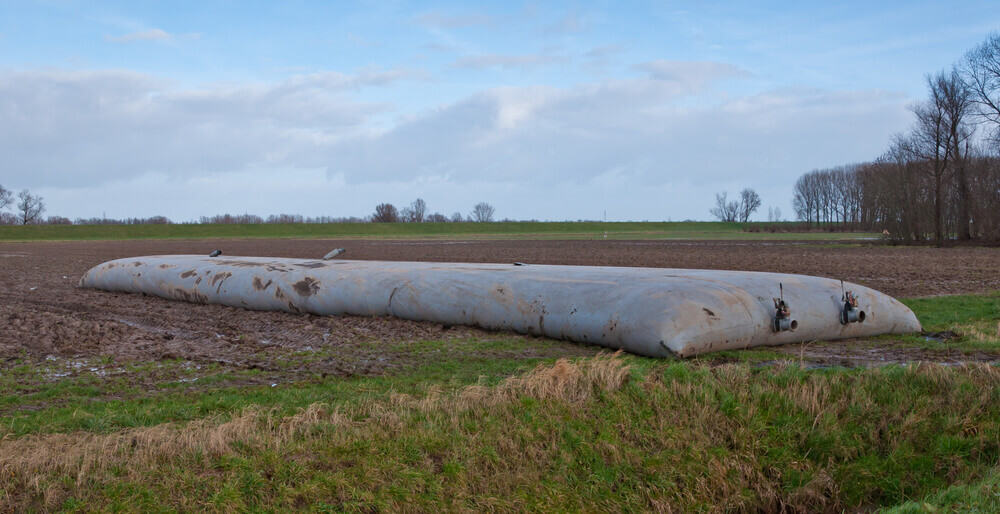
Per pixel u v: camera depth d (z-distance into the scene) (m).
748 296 11.15
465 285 13.60
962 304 15.60
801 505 6.90
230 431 6.82
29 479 5.89
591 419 7.53
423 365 10.04
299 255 40.94
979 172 46.94
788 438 7.56
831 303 11.74
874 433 7.59
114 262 21.66
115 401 8.16
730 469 7.14
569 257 36.38
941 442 7.36
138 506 5.69
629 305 10.86
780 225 126.06
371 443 6.75
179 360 10.64
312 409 7.45
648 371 8.80
